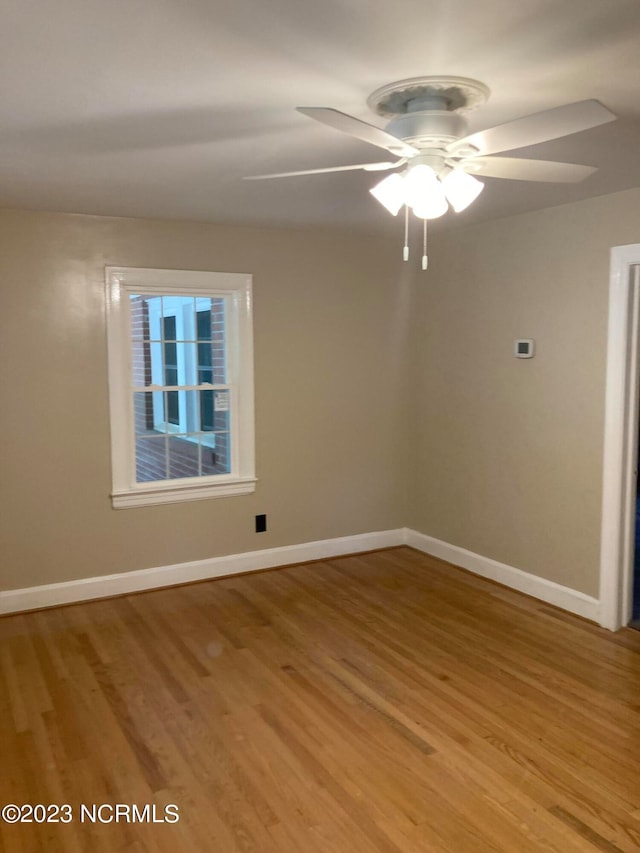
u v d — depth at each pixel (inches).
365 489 204.8
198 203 148.3
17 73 78.6
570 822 90.4
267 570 190.9
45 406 160.2
